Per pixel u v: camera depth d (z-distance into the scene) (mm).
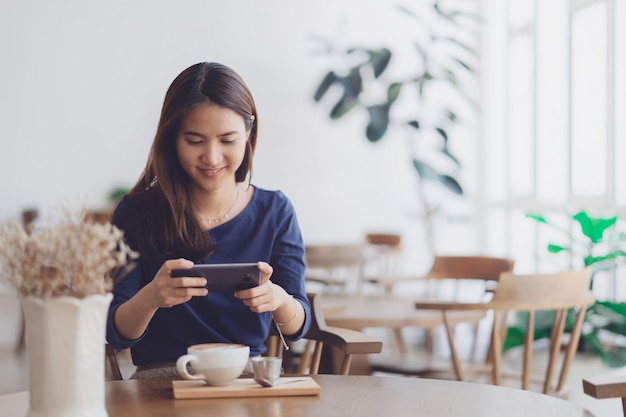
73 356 1482
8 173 6594
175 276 1887
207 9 6922
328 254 5320
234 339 2270
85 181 6727
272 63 7051
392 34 7207
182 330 2240
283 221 2410
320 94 6836
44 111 6660
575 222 5516
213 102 2135
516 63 6703
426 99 7262
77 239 1468
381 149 7258
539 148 6227
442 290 7199
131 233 2277
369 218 7258
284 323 2188
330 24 7121
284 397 1763
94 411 1508
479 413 1626
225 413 1621
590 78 5371
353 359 3500
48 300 1470
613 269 4895
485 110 7273
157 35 6840
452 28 7273
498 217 7188
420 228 7320
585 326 4855
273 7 7035
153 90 6836
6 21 6578
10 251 1474
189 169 2188
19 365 5719
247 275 1914
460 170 7285
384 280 4363
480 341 5891
